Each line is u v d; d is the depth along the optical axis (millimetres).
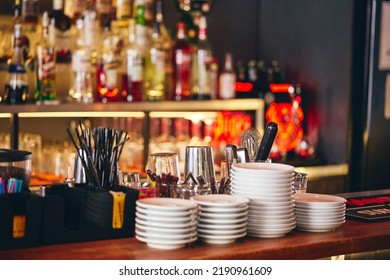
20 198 1896
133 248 1900
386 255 2271
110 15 3830
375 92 4328
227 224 1951
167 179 2225
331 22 4395
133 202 2023
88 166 2104
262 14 4793
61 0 3678
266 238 2062
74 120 4031
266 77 4492
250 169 2070
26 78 3520
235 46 4754
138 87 3844
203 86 4129
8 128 3814
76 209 1973
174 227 1868
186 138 4246
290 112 4414
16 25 3496
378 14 4277
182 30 4094
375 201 2680
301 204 2166
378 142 4387
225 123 4328
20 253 1837
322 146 4477
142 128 4039
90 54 3693
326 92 4438
